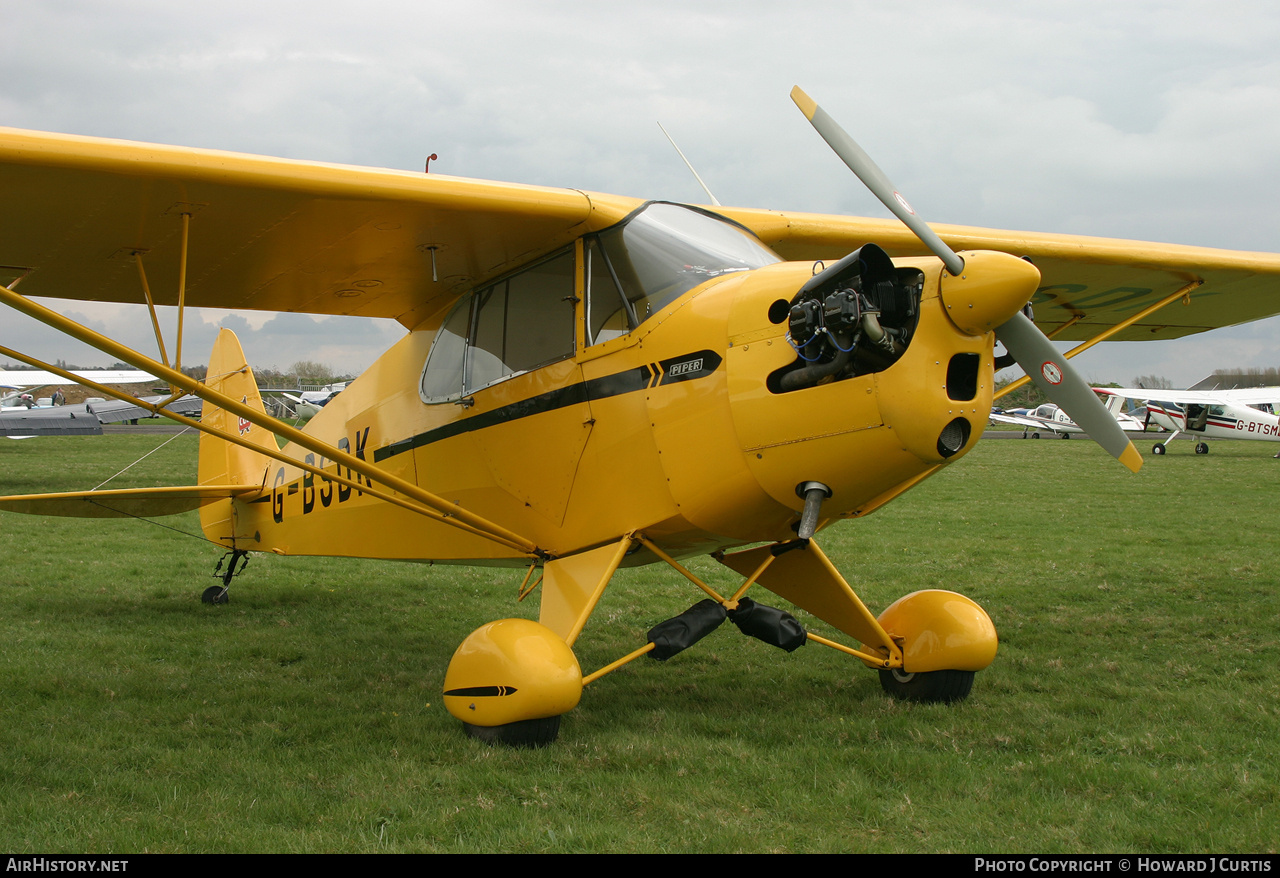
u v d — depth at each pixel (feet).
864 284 9.94
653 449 11.74
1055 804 9.37
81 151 10.40
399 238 13.14
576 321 12.82
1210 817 9.04
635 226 12.62
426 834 8.70
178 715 12.78
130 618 20.57
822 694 14.14
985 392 10.21
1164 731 11.94
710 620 12.21
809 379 10.22
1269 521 37.88
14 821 8.96
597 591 11.98
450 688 11.71
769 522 11.72
